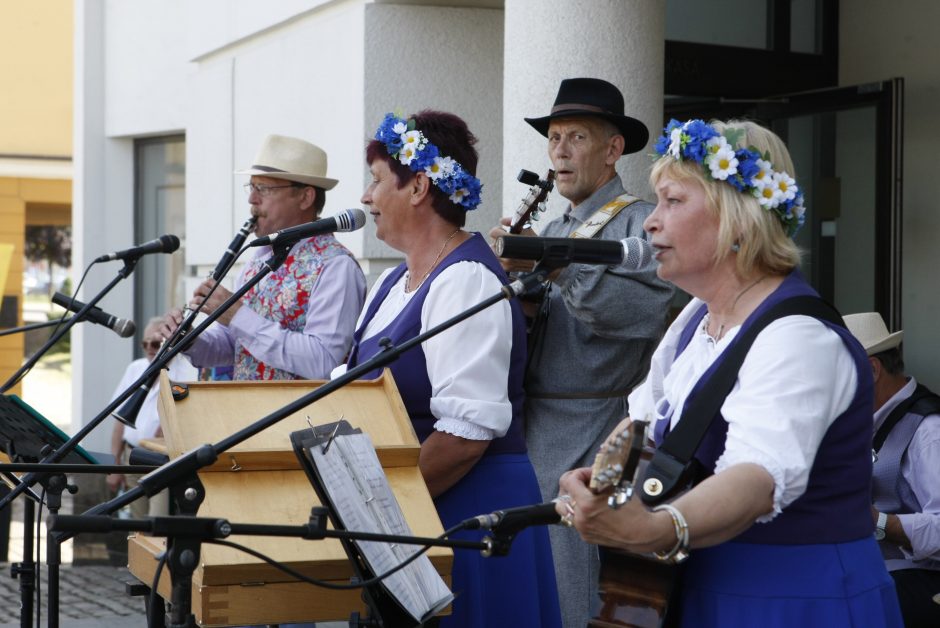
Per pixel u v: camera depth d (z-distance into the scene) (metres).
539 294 3.23
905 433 3.34
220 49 6.34
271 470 2.25
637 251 2.13
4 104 13.70
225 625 2.10
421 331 2.60
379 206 2.73
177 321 3.40
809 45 5.46
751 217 1.92
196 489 1.93
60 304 3.14
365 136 4.98
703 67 5.15
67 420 15.37
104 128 8.22
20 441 2.97
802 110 5.20
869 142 5.14
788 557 1.89
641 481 1.95
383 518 2.03
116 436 5.95
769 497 1.76
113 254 3.12
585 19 3.83
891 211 4.94
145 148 8.20
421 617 1.97
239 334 3.46
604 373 3.27
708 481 1.77
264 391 2.45
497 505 2.58
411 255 2.74
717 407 1.90
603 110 3.36
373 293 2.86
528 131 3.92
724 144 1.93
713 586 1.93
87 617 5.32
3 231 15.30
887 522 3.20
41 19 13.64
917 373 5.19
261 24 5.84
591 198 3.39
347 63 5.12
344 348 3.54
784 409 1.80
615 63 3.84
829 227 5.28
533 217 3.19
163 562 1.78
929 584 3.22
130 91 8.00
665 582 1.97
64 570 6.22
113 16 8.09
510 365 2.65
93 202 8.19
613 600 2.01
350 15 5.09
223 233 6.25
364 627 2.05
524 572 2.58
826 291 5.30
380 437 2.40
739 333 1.93
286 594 2.13
